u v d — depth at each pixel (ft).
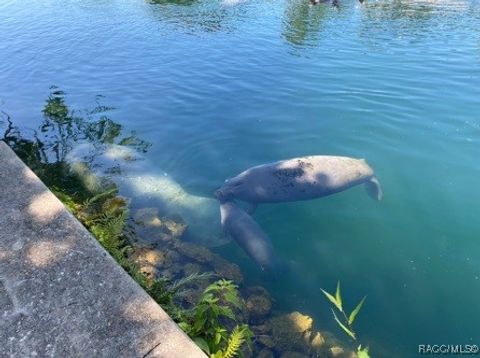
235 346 10.13
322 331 15.14
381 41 43.27
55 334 9.97
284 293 16.69
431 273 17.28
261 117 28.86
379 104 30.07
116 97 31.99
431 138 26.00
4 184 14.73
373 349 14.48
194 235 19.76
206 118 28.91
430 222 19.72
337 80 34.06
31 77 35.73
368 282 17.02
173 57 39.63
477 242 18.53
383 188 22.11
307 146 25.81
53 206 13.70
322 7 56.80
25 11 56.08
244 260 18.42
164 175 23.26
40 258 11.87
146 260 16.89
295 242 19.13
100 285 11.13
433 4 58.23
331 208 21.06
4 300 10.73
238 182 21.93
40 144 25.25
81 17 53.16
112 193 20.92
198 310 11.11
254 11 55.11
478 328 15.12
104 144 25.57
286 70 36.19
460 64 36.86
